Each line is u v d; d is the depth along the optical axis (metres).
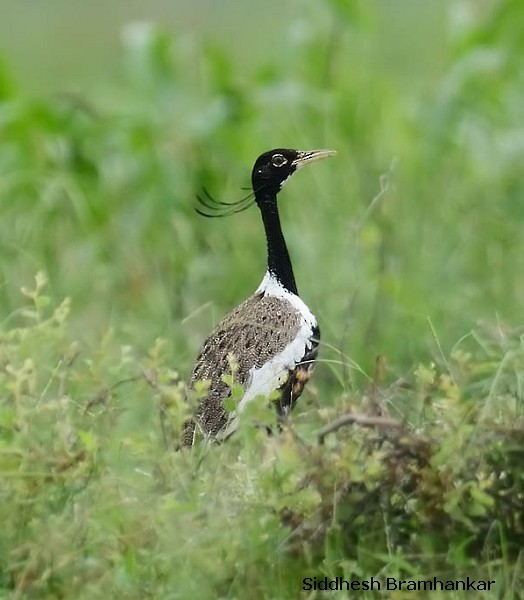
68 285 12.97
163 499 7.67
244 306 10.17
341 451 7.69
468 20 15.26
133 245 13.74
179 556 7.53
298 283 12.64
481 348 10.48
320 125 14.82
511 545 7.75
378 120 14.84
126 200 14.18
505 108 14.88
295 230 13.20
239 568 7.60
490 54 14.49
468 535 7.75
